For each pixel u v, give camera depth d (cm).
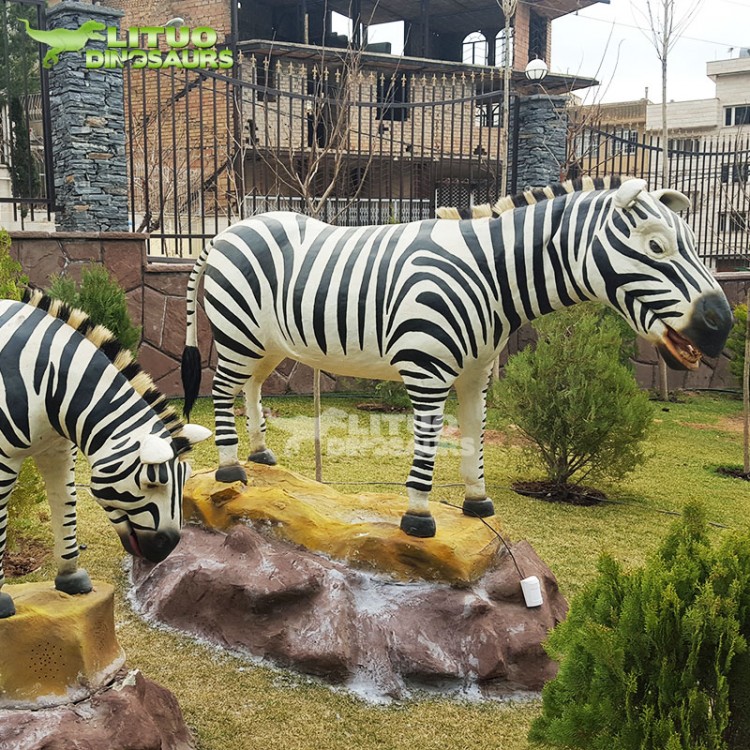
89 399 288
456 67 1540
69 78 838
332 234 423
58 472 311
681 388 1173
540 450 660
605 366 628
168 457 270
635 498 662
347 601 381
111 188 868
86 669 298
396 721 341
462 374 404
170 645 388
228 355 449
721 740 231
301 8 1691
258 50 1346
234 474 457
